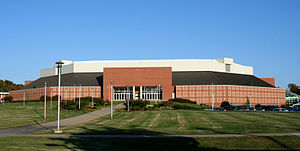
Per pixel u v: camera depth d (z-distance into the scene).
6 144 22.22
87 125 37.41
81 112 60.38
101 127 34.31
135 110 63.00
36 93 115.94
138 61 123.44
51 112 60.84
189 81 106.88
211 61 120.81
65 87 107.31
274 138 22.75
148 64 121.25
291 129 28.98
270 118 40.84
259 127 30.88
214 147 19.92
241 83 110.31
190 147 20.06
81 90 107.50
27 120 45.62
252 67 136.00
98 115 54.12
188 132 27.67
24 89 127.00
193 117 44.56
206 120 39.69
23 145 21.72
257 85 113.12
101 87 107.88
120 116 50.47
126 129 31.53
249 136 23.89
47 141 23.45
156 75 103.56
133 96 103.50
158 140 22.83
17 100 131.62
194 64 120.19
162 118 44.31
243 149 19.25
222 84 101.44
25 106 81.06
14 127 36.50
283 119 39.25
